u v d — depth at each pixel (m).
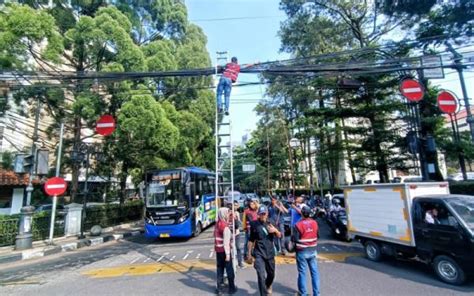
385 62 9.70
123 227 19.33
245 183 48.00
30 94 13.53
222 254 6.37
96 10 15.84
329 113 17.70
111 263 9.66
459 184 13.98
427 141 10.39
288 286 6.50
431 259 6.81
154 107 14.15
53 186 13.33
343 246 10.96
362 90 16.86
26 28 11.37
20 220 12.05
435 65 9.39
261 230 5.72
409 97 11.02
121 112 13.66
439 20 12.70
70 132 16.84
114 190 27.81
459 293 5.76
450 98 11.73
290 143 30.09
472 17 11.71
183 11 20.73
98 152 16.81
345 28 19.89
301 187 36.31
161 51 16.33
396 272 7.31
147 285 6.99
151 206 13.47
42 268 9.38
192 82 20.08
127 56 13.78
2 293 6.83
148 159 18.27
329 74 10.68
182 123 18.69
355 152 18.38
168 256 10.34
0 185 16.53
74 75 9.90
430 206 6.94
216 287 6.68
